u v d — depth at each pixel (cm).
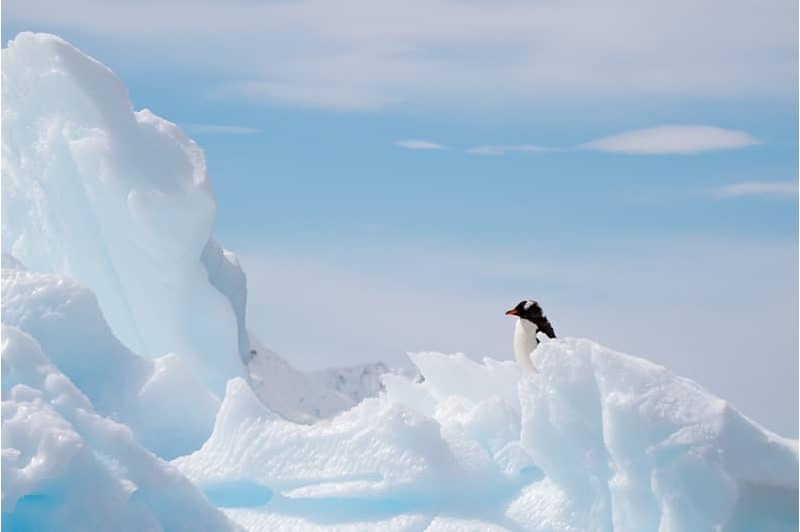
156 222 4925
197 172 5141
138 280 5016
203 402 3897
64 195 5022
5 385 2748
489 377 4641
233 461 3547
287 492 3478
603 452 3284
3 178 5247
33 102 5122
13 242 5294
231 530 2783
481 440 3847
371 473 3422
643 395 3122
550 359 3359
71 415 2722
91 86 5069
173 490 2736
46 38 5081
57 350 3722
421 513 3366
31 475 2439
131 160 5003
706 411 3088
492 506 3466
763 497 3000
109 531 2489
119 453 2708
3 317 3681
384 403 3694
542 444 3412
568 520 3350
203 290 5091
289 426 3606
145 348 5069
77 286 3822
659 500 3073
